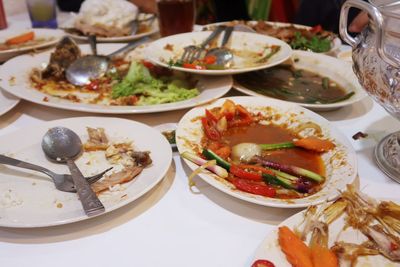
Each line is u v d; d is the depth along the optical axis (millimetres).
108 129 956
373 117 1093
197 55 1349
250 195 702
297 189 755
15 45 1614
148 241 671
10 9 2189
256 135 970
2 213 674
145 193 737
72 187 754
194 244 664
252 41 1485
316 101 1128
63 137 873
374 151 912
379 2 841
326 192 709
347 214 665
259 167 811
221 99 1088
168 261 629
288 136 965
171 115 1110
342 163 797
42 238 672
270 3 3012
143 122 1073
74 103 1074
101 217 721
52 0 1936
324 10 2400
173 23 1661
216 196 784
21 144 899
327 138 904
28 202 714
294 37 1690
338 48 1630
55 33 1772
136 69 1231
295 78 1330
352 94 1143
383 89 750
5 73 1272
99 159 863
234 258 635
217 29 1573
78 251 649
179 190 800
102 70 1335
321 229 623
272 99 1086
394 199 692
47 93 1198
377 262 593
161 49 1387
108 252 647
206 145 902
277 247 593
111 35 1730
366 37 794
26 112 1126
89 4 1723
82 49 1565
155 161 827
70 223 694
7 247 652
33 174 803
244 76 1317
